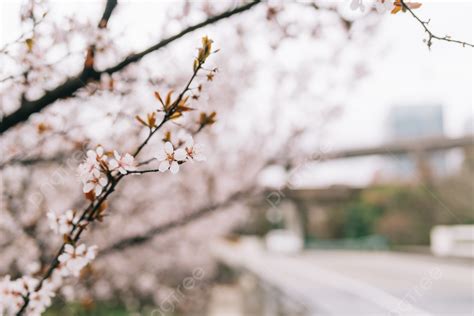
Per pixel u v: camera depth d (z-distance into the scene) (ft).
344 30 12.98
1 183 15.14
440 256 74.49
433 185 89.97
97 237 19.24
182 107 6.46
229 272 77.36
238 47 17.48
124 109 11.18
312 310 37.81
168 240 28.50
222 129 22.58
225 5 11.23
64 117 12.06
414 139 82.89
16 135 12.96
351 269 71.41
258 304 44.60
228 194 23.77
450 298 36.99
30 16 8.74
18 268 16.66
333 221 150.20
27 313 7.88
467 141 83.76
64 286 12.25
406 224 119.75
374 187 121.70
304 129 23.49
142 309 33.37
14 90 11.03
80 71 9.89
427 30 6.82
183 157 6.11
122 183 19.45
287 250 118.73
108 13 9.86
